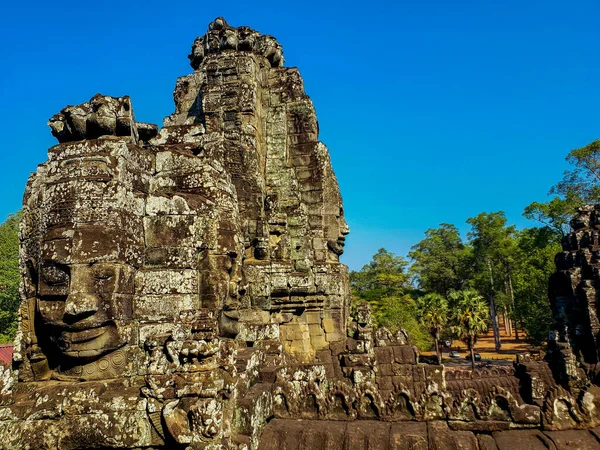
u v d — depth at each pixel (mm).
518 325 60125
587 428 6293
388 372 6797
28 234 5672
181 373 4633
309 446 5820
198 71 13609
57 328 4926
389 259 72500
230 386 4945
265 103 12344
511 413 6316
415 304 47562
